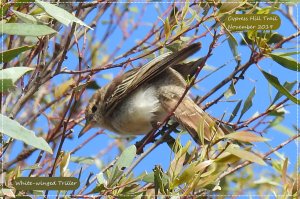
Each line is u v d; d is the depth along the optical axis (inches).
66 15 291.7
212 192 382.0
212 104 407.8
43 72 377.4
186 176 308.0
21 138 265.3
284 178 329.7
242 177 422.6
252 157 302.2
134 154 339.9
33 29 286.4
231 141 333.7
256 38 358.6
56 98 470.9
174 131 416.5
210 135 329.7
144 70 449.4
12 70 263.6
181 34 367.6
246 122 391.9
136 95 467.2
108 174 346.6
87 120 490.6
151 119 464.1
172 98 449.7
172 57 408.8
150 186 349.1
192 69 452.8
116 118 481.7
